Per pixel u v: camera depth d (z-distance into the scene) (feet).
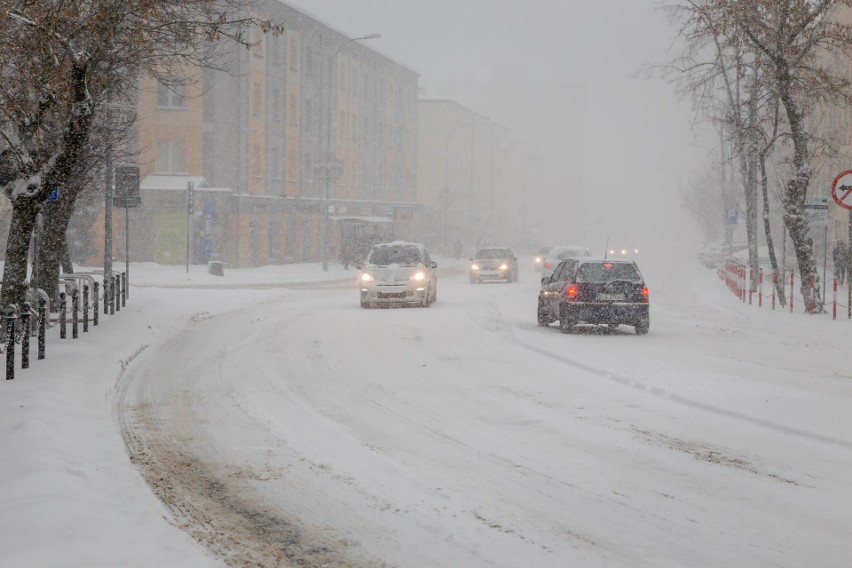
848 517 22.09
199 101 182.29
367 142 263.70
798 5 80.79
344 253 190.60
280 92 204.13
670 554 19.43
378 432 31.96
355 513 22.49
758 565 18.80
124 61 56.29
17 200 49.42
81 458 26.37
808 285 84.69
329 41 231.50
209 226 179.01
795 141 85.20
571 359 50.39
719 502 23.36
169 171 183.11
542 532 20.92
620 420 34.06
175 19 53.52
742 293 104.47
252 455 28.55
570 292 64.75
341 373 46.16
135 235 179.42
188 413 35.53
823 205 84.43
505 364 49.57
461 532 20.95
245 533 21.07
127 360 49.47
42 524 19.81
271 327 69.51
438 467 26.99
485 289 126.93
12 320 39.52
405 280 88.74
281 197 204.44
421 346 57.82
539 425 33.14
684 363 48.88
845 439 30.17
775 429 32.42
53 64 45.60
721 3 82.48
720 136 120.98
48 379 39.19
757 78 89.35
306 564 19.07
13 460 25.26
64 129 48.24
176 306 81.92
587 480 25.50
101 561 17.81
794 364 48.83
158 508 22.21
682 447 29.55
